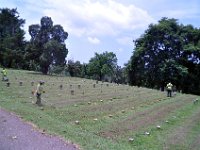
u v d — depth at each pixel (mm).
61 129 24531
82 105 39062
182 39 98625
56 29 104750
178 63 97438
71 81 75562
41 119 27375
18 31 130375
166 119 35500
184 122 35312
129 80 101750
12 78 67500
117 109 38625
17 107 31656
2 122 24359
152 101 50031
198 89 97438
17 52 118562
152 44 98688
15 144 18922
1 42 123375
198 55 98062
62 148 19250
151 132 28453
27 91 46406
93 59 132625
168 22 100125
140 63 98875
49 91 49781
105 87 66562
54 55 98000
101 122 30125
